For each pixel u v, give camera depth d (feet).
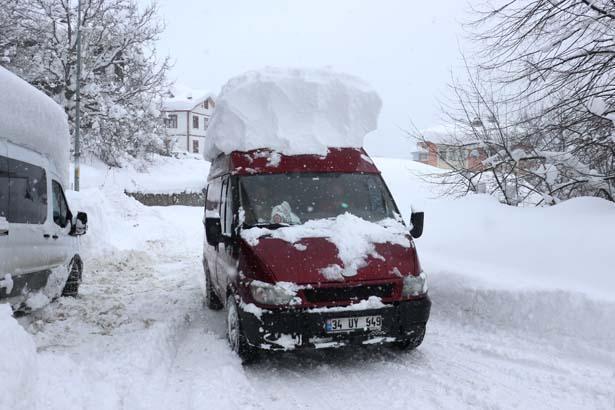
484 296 20.51
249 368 16.69
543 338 17.88
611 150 28.30
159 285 31.40
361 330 15.64
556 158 29.17
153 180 117.39
